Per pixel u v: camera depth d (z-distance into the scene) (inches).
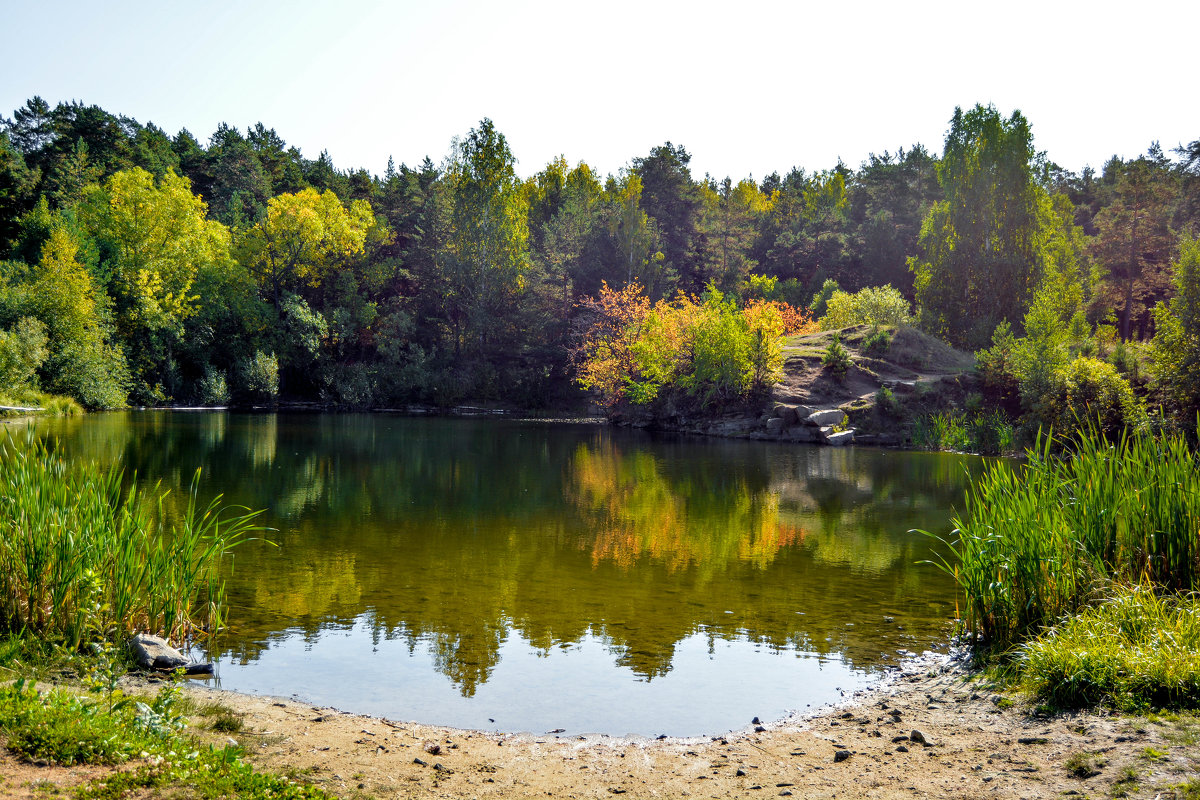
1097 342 1573.6
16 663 279.9
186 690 292.7
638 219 2723.9
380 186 3467.0
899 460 1179.3
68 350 1811.0
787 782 227.5
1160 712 247.8
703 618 410.6
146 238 2228.1
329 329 2500.0
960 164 1914.4
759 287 2827.3
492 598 442.9
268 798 185.6
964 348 1841.8
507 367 2600.9
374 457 1151.0
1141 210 2500.0
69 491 361.1
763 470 1060.5
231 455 1090.1
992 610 346.0
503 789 221.3
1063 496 376.8
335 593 446.6
